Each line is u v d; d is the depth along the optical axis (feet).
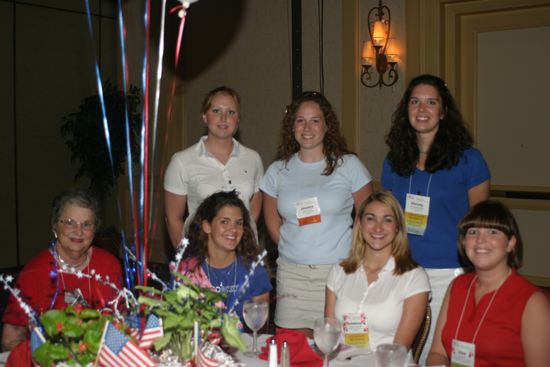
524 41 18.34
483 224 7.63
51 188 23.09
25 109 22.12
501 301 7.52
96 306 7.25
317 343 6.38
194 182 11.03
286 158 10.69
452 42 18.86
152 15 23.54
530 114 18.42
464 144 9.78
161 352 5.91
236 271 9.28
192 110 23.44
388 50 19.04
